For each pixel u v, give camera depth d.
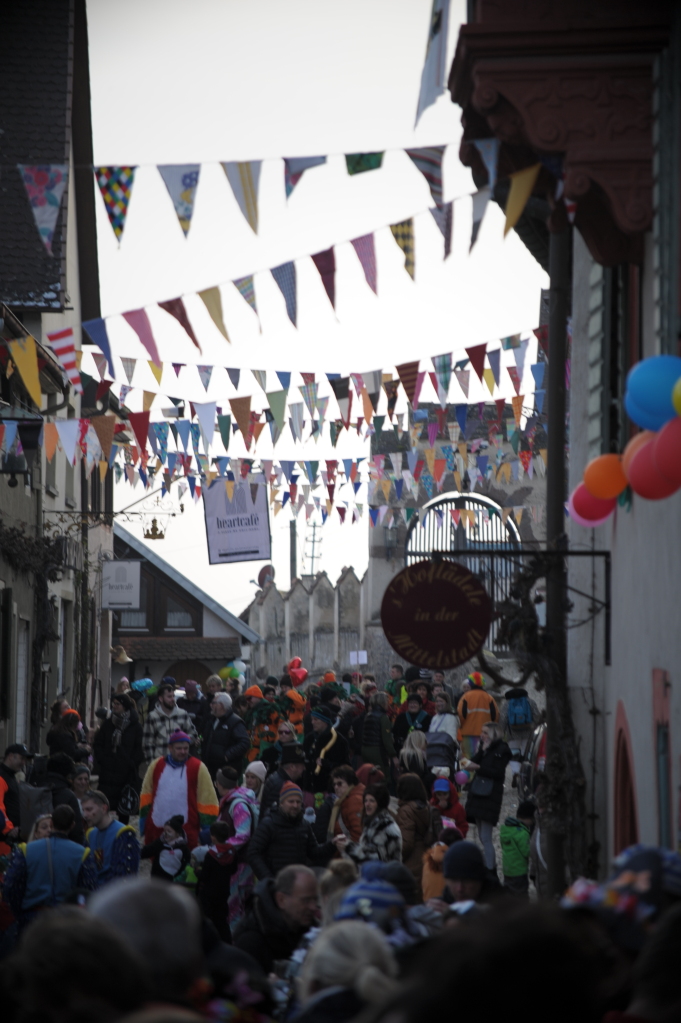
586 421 15.70
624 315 13.04
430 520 54.81
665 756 10.28
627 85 10.32
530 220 21.31
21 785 19.48
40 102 37.41
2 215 36.06
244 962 8.87
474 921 3.03
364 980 6.05
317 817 18.02
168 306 12.81
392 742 29.58
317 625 83.38
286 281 12.16
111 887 4.90
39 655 34.88
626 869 5.43
